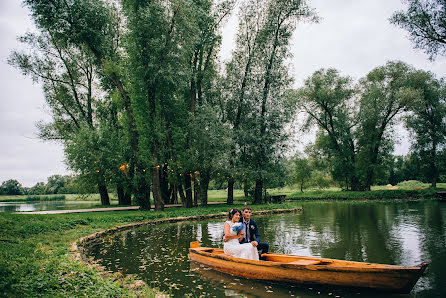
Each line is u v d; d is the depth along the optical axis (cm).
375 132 4019
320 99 4172
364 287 634
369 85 4141
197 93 2942
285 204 2945
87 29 2092
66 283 552
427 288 671
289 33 2816
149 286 677
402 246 1096
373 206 2903
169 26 2097
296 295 642
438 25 1938
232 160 2595
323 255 978
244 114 2923
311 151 4556
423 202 3238
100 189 3247
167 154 2639
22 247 879
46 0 2000
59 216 1633
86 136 2650
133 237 1371
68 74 3034
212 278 758
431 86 4031
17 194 8894
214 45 2750
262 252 869
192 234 1452
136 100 2391
